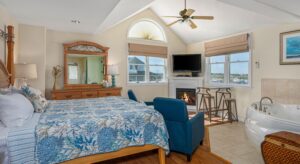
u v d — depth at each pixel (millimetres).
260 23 4199
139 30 5797
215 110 4906
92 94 4562
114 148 2061
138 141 2201
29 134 1679
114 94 4824
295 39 3707
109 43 5199
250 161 2594
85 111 2379
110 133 2053
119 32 5340
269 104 3572
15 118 1767
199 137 2934
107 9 3088
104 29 4629
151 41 5855
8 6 2930
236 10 4113
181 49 6430
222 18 4590
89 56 4930
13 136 1617
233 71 5133
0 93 2068
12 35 3098
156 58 6109
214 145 3186
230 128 4176
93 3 2826
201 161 2604
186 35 6066
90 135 1938
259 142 2535
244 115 4719
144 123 2281
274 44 4066
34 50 4051
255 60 4465
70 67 4703
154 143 2324
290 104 3477
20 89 2371
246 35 4570
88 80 4910
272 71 4109
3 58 2975
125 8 3307
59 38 4602
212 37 5578
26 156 1639
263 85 4266
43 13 3279
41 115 2152
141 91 5746
